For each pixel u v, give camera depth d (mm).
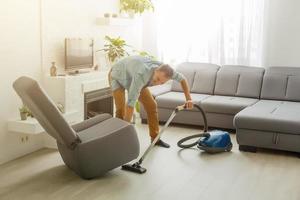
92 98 4871
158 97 5395
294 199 3096
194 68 5887
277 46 5824
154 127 4406
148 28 6594
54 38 4516
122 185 3334
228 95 5574
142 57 3959
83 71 5016
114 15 5578
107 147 3414
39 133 4141
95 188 3268
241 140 4293
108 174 3582
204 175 3582
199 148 4219
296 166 3846
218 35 6090
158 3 6398
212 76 5715
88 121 3891
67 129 3238
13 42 3918
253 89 5441
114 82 4062
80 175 3455
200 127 5348
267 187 3326
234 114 4996
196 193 3195
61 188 3266
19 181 3414
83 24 5055
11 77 3932
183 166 3809
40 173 3609
